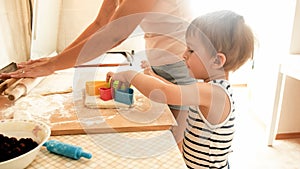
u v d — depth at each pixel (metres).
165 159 0.62
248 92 2.78
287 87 1.95
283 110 2.01
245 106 2.63
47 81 1.16
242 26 0.80
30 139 0.63
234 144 1.98
